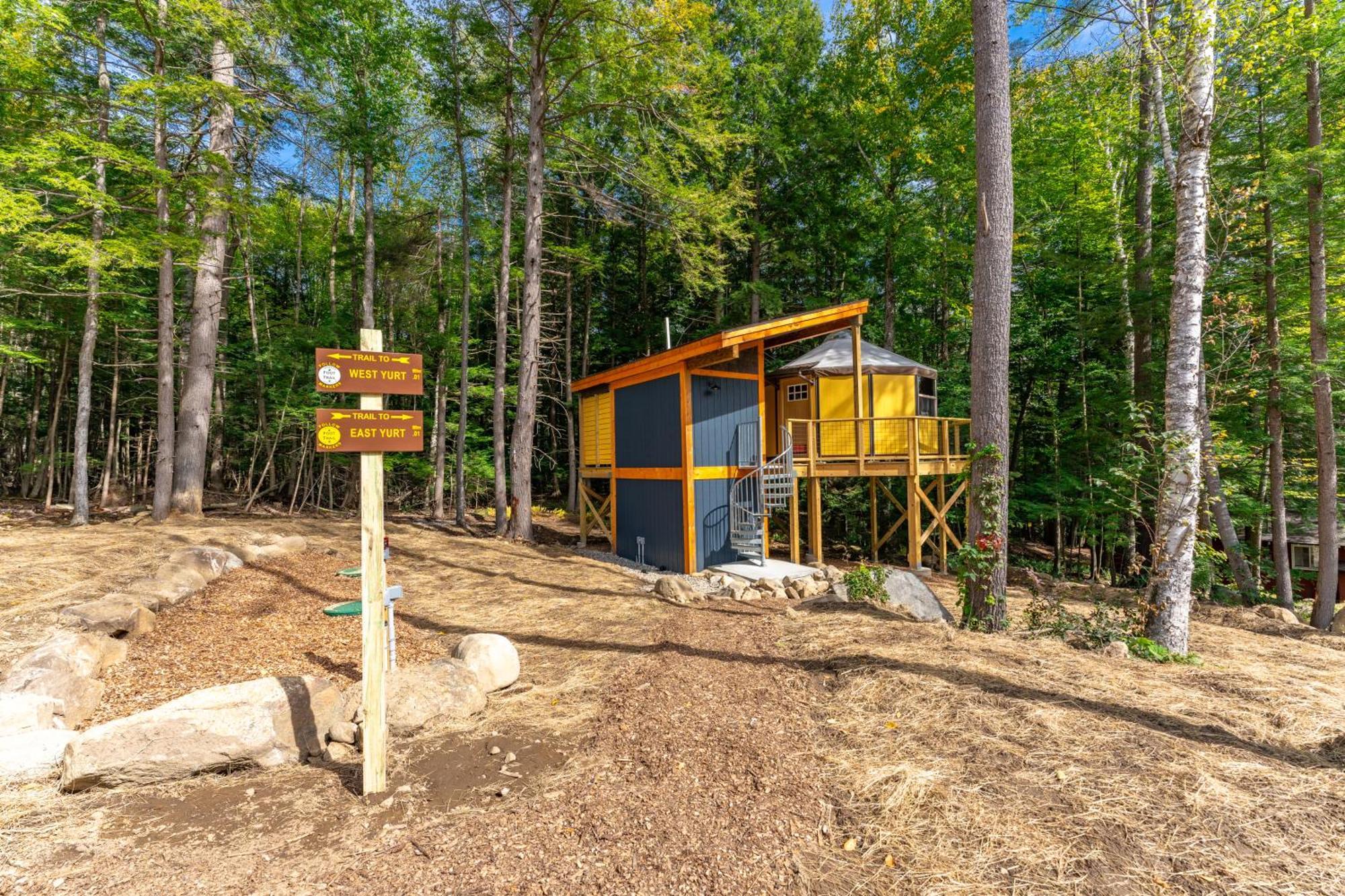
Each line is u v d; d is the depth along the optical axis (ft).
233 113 37.45
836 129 58.49
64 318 44.65
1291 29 24.88
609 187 59.41
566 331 70.44
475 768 11.35
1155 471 21.33
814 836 8.89
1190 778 9.98
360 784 10.82
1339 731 11.94
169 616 18.81
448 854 8.64
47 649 13.58
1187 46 20.02
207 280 38.24
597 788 10.39
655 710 13.47
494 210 63.93
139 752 10.51
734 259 67.26
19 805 9.66
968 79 49.26
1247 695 13.98
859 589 23.66
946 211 58.70
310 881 8.04
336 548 32.07
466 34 45.14
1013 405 60.59
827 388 44.11
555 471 80.07
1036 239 55.42
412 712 12.92
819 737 11.87
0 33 28.17
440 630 20.47
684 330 72.74
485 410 75.77
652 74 41.96
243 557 25.88
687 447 34.76
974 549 20.49
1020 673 14.83
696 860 8.36
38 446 59.88
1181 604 18.79
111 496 51.31
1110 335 46.29
